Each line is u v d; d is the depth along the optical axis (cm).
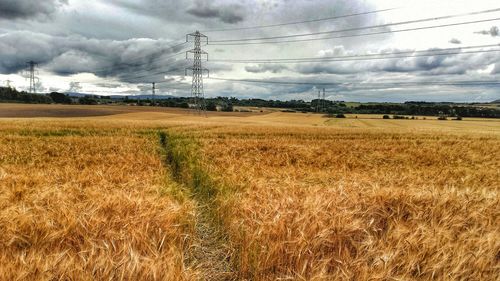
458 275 379
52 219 469
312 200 620
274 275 402
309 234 461
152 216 511
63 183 809
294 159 1623
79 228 455
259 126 4188
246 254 462
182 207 582
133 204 562
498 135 3559
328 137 3148
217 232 644
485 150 2230
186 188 982
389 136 3284
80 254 374
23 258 357
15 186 698
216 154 1609
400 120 10581
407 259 403
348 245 464
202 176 1095
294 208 586
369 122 9131
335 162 1542
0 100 14588
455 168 1452
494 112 14300
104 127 3353
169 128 3553
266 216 525
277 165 1380
